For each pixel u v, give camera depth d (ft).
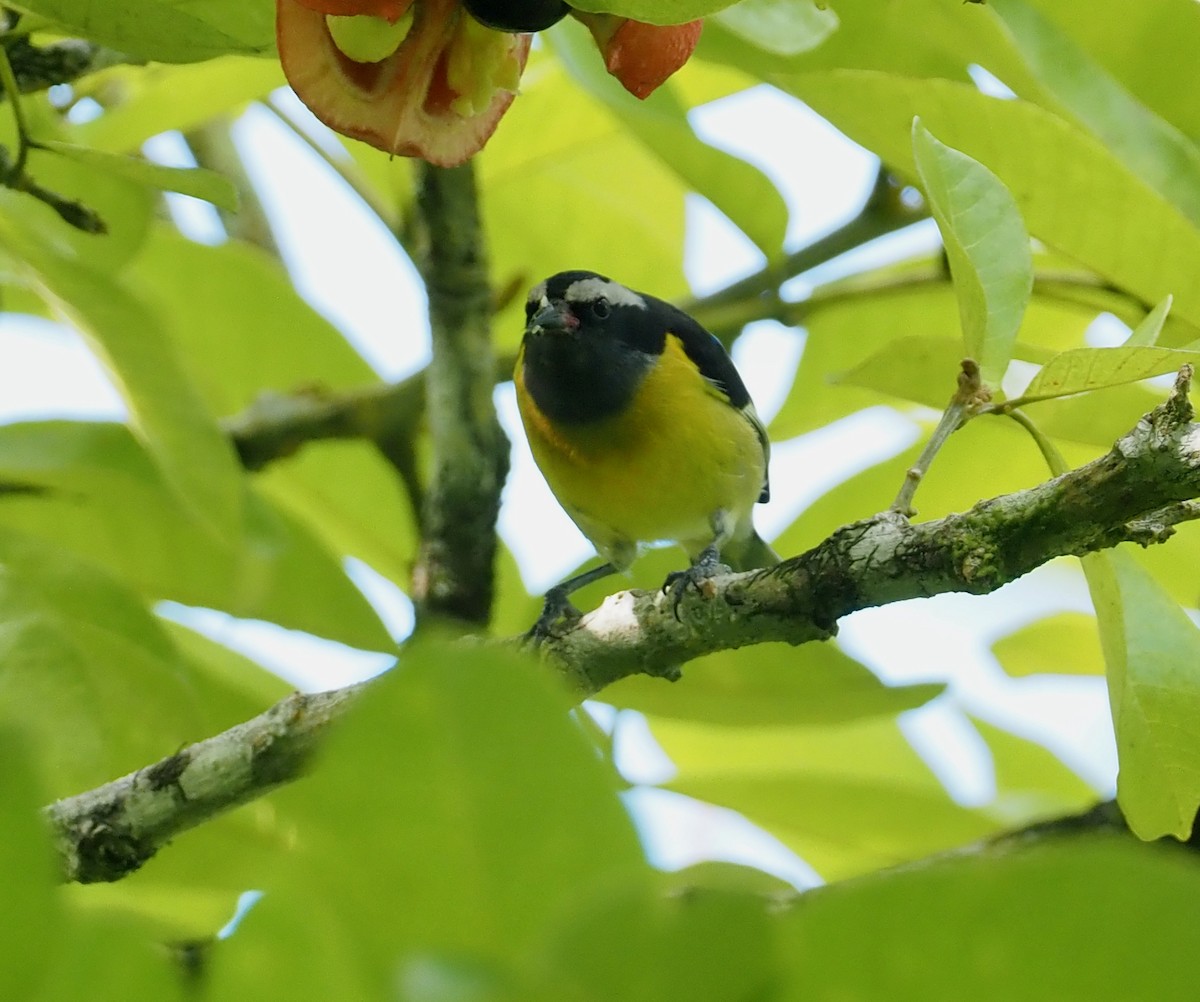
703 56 26.94
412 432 37.76
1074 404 28.94
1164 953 7.48
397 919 8.71
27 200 30.60
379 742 8.62
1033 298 30.42
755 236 33.88
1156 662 22.30
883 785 32.09
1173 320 27.73
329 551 33.01
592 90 29.40
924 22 26.35
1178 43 25.32
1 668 25.41
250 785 23.56
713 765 39.06
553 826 8.67
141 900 24.94
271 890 8.76
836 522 34.09
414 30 18.47
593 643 25.08
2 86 27.73
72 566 26.86
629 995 7.95
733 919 7.98
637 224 42.86
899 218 34.94
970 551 21.47
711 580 23.89
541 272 43.52
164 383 26.16
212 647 33.04
